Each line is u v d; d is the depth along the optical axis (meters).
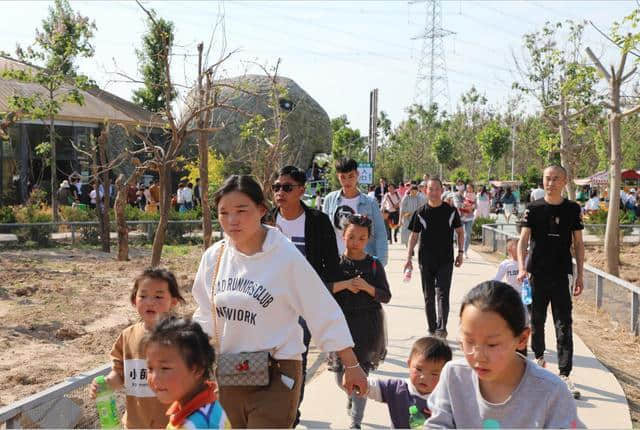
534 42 22.53
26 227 17.77
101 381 3.90
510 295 2.41
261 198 3.47
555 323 6.21
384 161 60.78
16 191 27.38
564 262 6.13
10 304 10.30
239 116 27.84
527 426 2.45
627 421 5.50
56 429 3.91
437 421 2.59
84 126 28.48
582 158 29.81
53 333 8.83
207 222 11.95
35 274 13.06
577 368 7.10
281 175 5.05
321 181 34.19
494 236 18.92
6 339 8.39
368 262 5.33
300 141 34.22
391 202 20.16
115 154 29.03
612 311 9.77
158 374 2.82
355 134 60.16
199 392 2.88
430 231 7.63
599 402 5.99
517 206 30.00
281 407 3.41
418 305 10.39
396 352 7.58
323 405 5.80
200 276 3.63
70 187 27.28
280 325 3.48
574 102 18.83
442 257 7.59
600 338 8.89
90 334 8.77
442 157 57.53
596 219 23.23
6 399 6.35
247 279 3.43
